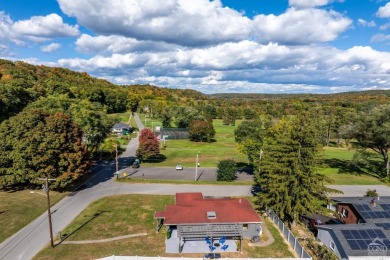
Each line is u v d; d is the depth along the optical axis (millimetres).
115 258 28047
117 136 109750
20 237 33031
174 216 33750
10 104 68188
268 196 39250
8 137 44875
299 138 35500
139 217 39406
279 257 30688
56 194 46812
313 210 34719
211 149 93062
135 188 51750
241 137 75938
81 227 35938
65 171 46500
